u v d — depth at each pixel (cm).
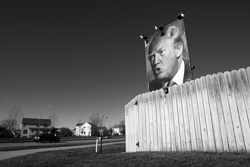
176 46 915
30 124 7862
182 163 487
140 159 602
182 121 683
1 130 5344
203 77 638
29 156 962
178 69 884
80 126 10550
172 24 958
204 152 576
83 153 1057
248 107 520
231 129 545
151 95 835
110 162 616
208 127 600
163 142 742
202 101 629
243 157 459
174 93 731
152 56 1056
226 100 568
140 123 877
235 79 559
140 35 1137
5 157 1048
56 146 1936
